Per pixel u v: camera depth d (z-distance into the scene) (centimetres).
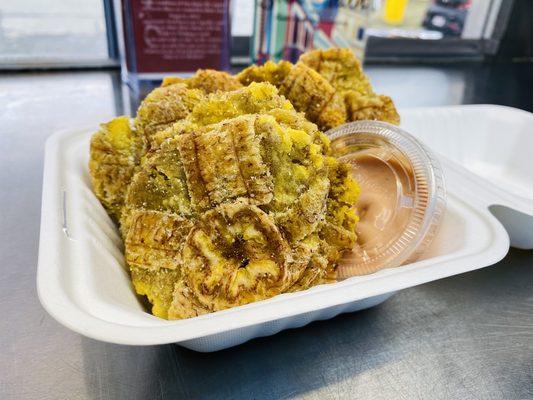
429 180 14
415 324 14
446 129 25
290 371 12
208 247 12
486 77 42
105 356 12
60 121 26
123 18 28
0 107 28
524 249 18
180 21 28
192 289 12
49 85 32
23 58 34
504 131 25
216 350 12
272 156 13
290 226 13
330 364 12
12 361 12
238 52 37
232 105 14
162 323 10
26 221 18
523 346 13
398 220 15
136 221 13
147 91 30
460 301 15
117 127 16
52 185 14
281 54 29
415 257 14
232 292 12
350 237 14
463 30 46
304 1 28
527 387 12
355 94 19
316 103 17
